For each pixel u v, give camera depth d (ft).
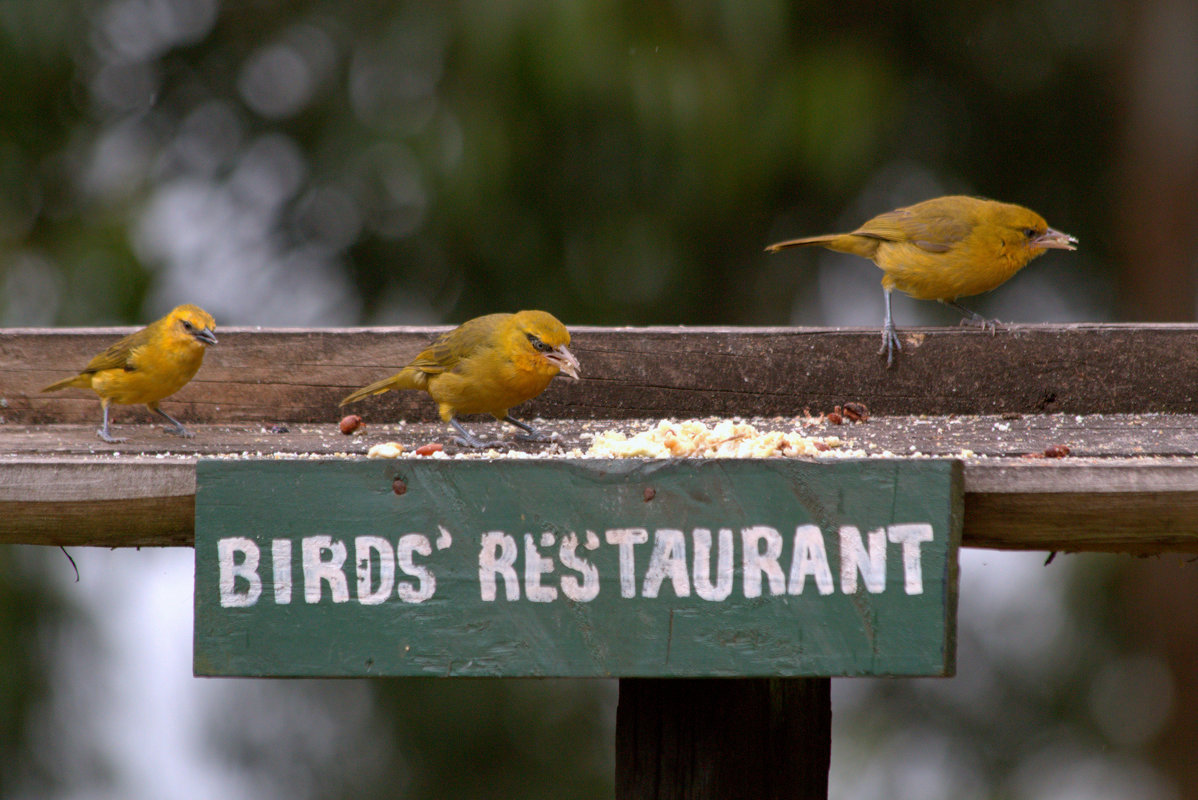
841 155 45.32
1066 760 48.75
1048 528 16.33
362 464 15.79
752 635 15.31
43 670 45.24
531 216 45.65
